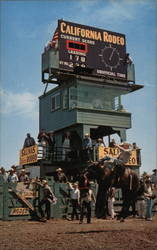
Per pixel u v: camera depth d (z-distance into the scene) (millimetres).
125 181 13695
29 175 28953
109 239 11055
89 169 14461
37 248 9500
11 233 12711
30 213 18969
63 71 29641
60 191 20203
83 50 30297
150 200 19484
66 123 29844
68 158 28266
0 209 18391
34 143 28484
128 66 31938
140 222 17703
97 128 31375
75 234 12086
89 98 30188
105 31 31453
